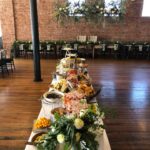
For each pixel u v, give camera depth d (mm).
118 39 9711
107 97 4777
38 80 5848
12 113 3912
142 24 9523
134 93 5070
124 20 9367
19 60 8648
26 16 9305
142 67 7754
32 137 1799
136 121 3691
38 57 5684
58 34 9656
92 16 8242
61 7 8422
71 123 1383
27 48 9000
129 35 9664
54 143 1403
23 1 9117
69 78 2795
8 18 9273
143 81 6043
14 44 9062
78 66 3918
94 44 9062
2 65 6473
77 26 9500
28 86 5426
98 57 9445
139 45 8992
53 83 3148
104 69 7324
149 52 9109
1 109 4086
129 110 4125
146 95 4965
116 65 7980
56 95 2553
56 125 1423
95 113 1566
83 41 9242
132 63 8406
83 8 8109
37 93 4930
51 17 9406
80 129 1390
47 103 2398
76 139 1356
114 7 8227
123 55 9312
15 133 3252
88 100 2391
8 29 9422
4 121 3619
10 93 4934
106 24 9391
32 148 1646
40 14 9391
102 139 1646
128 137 3201
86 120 1438
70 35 9656
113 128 3438
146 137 3213
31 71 6941
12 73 6688
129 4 9234
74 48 8953
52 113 2051
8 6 9117
